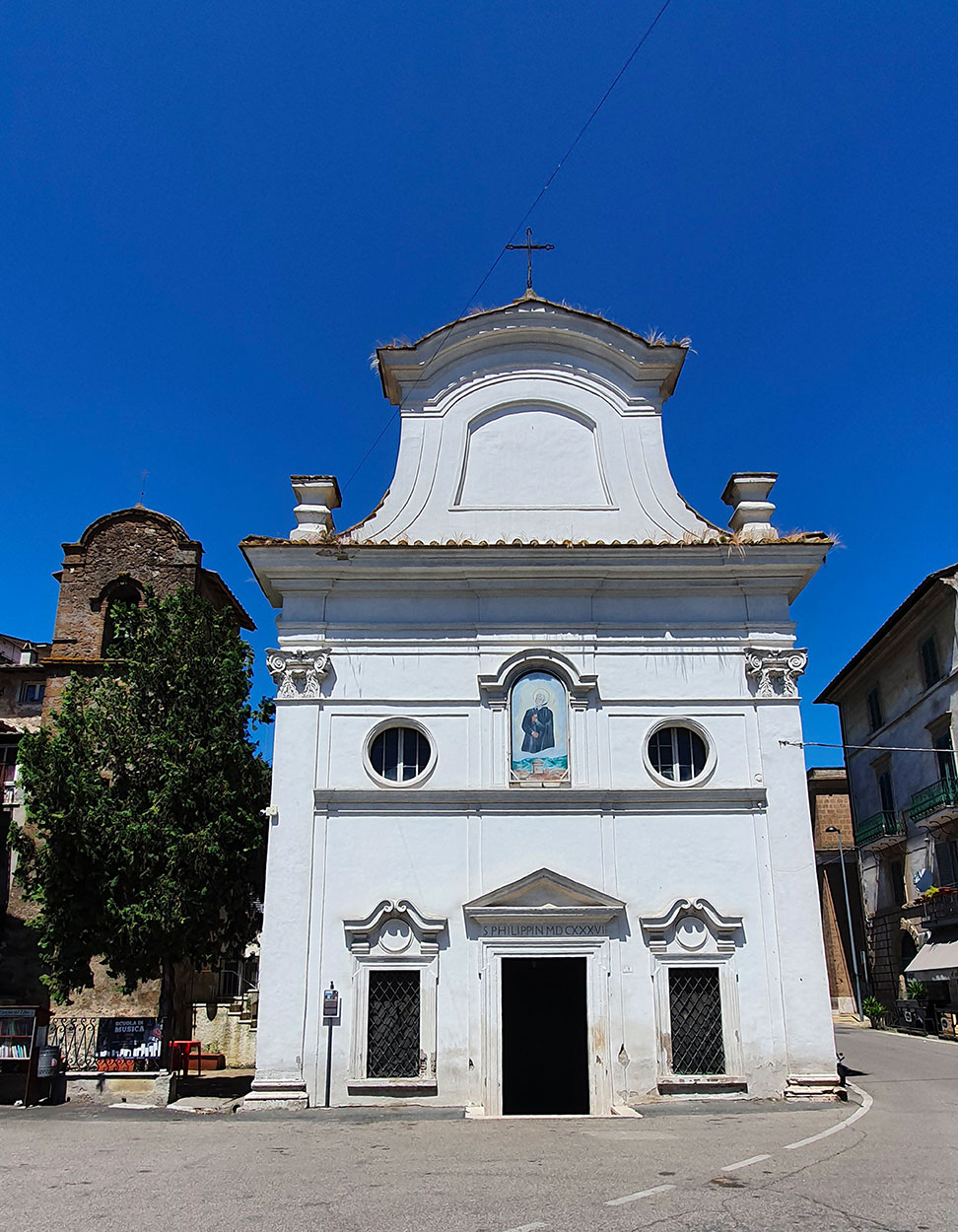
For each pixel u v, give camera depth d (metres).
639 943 17.94
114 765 20.91
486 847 18.42
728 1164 11.29
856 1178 10.40
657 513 21.02
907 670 36.72
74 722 20.75
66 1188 10.12
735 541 19.75
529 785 18.81
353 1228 8.28
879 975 40.50
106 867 19.64
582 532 20.88
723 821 18.70
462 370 22.06
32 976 26.75
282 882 18.30
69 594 29.09
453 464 21.34
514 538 20.84
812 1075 17.34
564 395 21.89
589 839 18.50
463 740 19.14
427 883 18.25
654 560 19.86
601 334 22.06
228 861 20.16
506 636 19.72
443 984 17.67
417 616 19.91
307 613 19.91
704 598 20.08
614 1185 10.09
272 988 17.73
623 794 18.66
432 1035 17.41
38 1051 18.28
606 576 19.88
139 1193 9.84
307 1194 9.75
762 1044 17.53
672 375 22.20
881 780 39.81
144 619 22.39
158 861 19.66
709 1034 17.64
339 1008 17.61
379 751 19.34
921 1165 11.12
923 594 33.41
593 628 19.77
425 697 19.39
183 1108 17.58
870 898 41.69
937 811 32.56
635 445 21.55
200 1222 8.54
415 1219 8.59
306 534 20.55
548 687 19.48
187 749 20.50
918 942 35.41
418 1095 17.11
